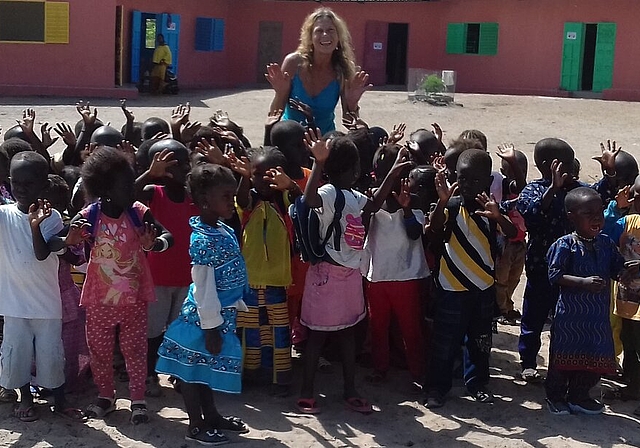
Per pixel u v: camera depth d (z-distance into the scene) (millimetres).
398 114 15555
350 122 5566
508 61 20969
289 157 4695
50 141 5363
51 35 17766
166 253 4496
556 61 20281
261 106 16672
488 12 21109
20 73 17781
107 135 5062
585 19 19781
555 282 4340
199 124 5332
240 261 4043
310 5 22594
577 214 4312
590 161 11672
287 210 4629
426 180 4699
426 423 4316
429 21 22297
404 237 4625
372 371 4914
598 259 4340
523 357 4816
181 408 4398
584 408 4449
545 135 13711
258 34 22828
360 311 4422
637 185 4590
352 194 4395
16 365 4148
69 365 4484
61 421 4215
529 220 4699
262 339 4582
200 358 3971
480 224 4480
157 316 4527
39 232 4031
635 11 19125
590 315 4336
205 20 21344
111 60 18156
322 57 5512
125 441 4051
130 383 4215
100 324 4145
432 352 4527
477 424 4320
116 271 4117
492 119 15336
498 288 5758
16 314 4125
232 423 4164
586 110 16641
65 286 4426
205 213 3984
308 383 4414
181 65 21078
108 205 4145
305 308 4391
